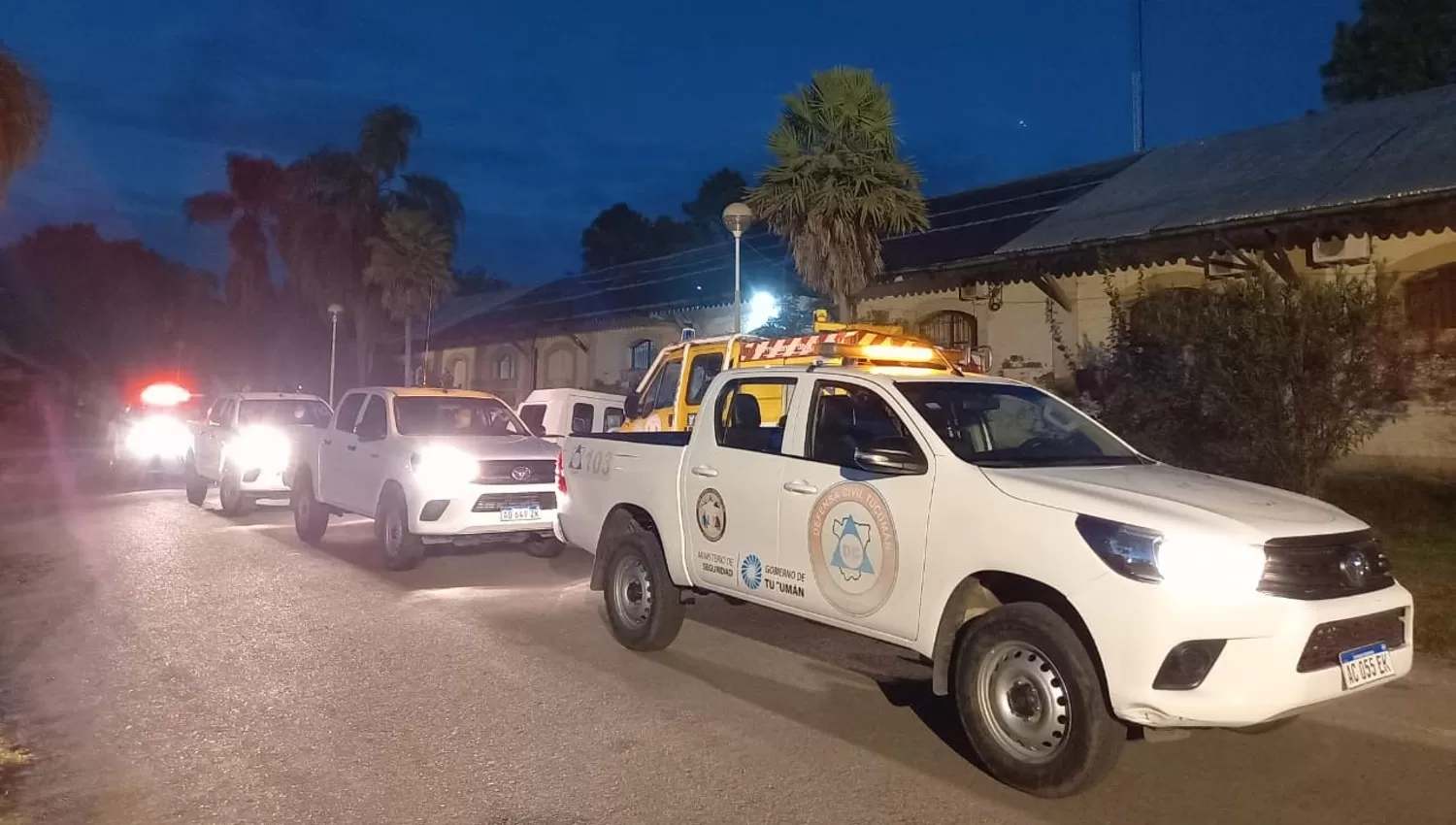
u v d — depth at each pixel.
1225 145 18.05
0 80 12.38
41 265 47.34
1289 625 4.52
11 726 6.10
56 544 13.00
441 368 37.62
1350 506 12.14
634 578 7.74
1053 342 16.72
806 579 6.17
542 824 4.75
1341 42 27.33
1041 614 4.96
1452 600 8.30
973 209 20.75
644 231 47.84
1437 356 12.74
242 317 44.81
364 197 38.47
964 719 5.27
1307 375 10.15
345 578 10.62
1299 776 5.32
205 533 13.91
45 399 47.12
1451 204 11.73
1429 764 5.46
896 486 5.67
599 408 14.34
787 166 15.11
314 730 6.02
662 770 5.41
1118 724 4.82
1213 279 13.59
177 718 6.23
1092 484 5.14
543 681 6.97
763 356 9.90
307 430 13.39
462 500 10.32
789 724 6.14
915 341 9.34
